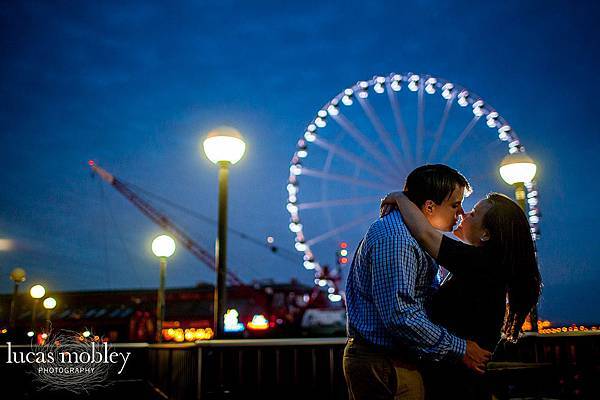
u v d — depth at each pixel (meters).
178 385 7.29
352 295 2.86
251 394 6.01
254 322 33.88
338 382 5.84
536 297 2.76
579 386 4.54
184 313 49.94
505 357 5.36
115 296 52.94
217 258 7.45
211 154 7.70
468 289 2.66
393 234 2.63
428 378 2.65
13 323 19.89
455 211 2.90
